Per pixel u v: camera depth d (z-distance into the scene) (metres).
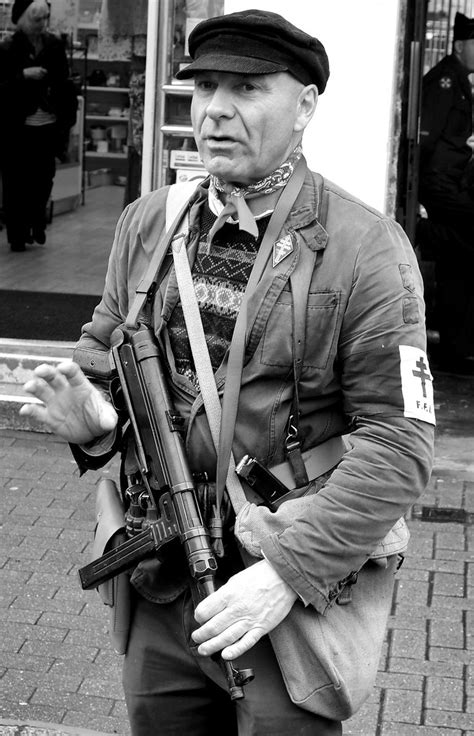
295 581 1.88
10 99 9.11
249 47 1.92
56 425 2.01
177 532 1.98
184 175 5.69
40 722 3.35
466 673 3.65
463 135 6.87
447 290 6.95
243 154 1.94
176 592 2.08
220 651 1.93
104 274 8.80
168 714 2.18
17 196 9.37
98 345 2.27
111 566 2.05
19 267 8.89
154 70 5.59
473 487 5.21
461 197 6.78
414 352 1.93
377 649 2.03
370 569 2.05
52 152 9.45
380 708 3.44
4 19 9.87
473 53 6.95
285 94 1.94
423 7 6.40
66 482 5.15
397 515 1.92
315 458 2.03
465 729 3.35
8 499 4.93
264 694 2.00
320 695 1.97
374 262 1.95
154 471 2.03
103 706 3.45
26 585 4.17
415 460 1.92
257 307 1.95
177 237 2.09
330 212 2.00
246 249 2.01
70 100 9.39
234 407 1.96
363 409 1.96
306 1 5.22
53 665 3.66
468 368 7.08
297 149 2.02
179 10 5.53
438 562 4.43
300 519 1.91
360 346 1.94
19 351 5.86
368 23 5.21
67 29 11.54
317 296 1.95
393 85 5.32
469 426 6.07
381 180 5.36
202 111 1.97
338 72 5.27
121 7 8.61
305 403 2.00
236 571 2.03
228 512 2.01
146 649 2.15
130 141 8.23
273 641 1.96
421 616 4.00
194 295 2.04
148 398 2.05
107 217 11.33
